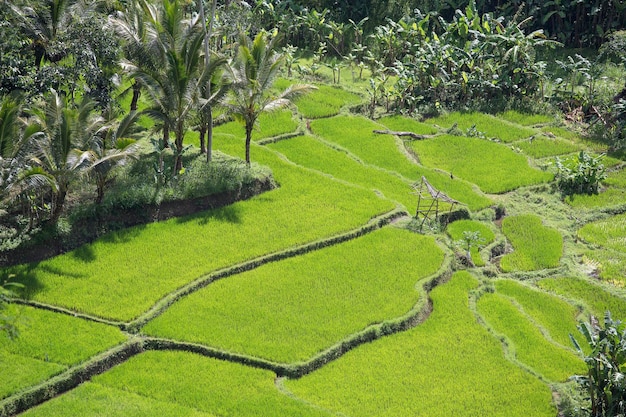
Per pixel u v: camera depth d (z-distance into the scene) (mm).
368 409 27500
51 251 34406
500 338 31562
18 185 32094
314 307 32469
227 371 28844
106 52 39344
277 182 41719
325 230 37656
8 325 27688
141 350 29859
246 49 39125
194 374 28609
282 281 34000
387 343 31094
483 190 43531
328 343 30391
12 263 33375
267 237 36844
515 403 28141
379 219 39031
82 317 30906
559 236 39719
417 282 34562
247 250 35750
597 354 27000
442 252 36812
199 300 32469
